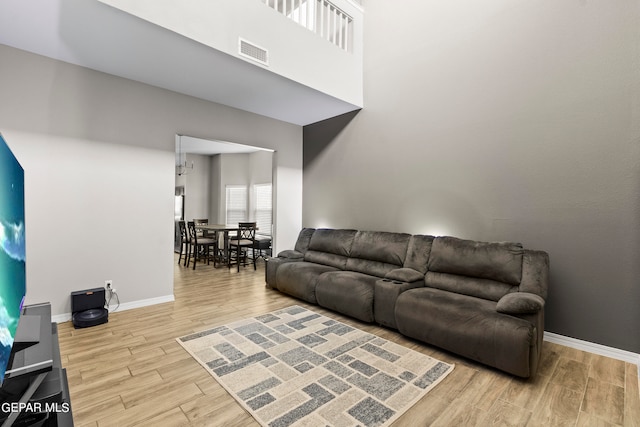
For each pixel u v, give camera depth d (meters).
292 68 3.53
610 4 2.57
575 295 2.74
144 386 2.02
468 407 1.86
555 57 2.85
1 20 2.41
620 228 2.53
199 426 1.67
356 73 4.44
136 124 3.56
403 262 3.61
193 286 4.61
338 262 4.25
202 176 8.31
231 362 2.34
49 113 3.02
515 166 3.10
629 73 2.49
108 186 3.37
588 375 2.25
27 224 2.91
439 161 3.70
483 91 3.33
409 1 4.02
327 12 4.27
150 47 2.81
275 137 5.13
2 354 0.99
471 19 3.44
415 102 3.94
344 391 1.99
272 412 1.78
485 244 2.98
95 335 2.80
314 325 3.14
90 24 2.46
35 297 2.95
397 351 2.59
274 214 5.28
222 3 2.89
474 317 2.38
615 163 2.55
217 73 3.35
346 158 4.82
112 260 3.40
